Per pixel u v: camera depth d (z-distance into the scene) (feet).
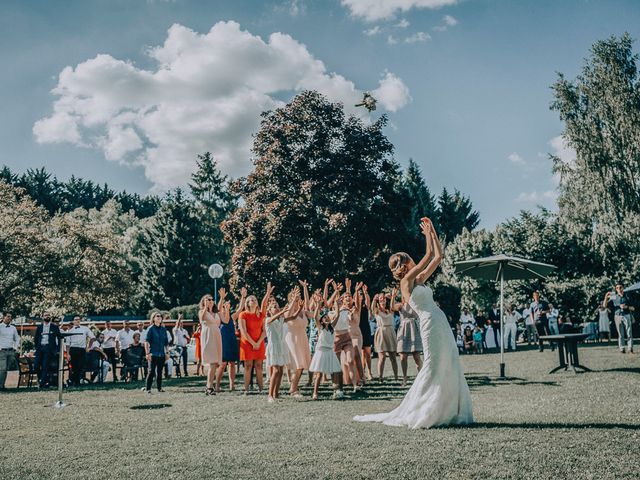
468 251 115.85
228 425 23.47
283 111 111.34
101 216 269.85
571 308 101.09
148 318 164.35
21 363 54.29
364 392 33.83
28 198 111.75
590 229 108.27
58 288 110.32
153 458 17.58
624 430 18.17
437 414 20.08
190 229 197.06
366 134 110.01
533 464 14.51
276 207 102.47
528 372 42.27
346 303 37.70
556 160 112.06
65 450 19.58
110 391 42.24
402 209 108.88
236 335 41.91
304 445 18.20
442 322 20.99
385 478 13.97
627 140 102.99
